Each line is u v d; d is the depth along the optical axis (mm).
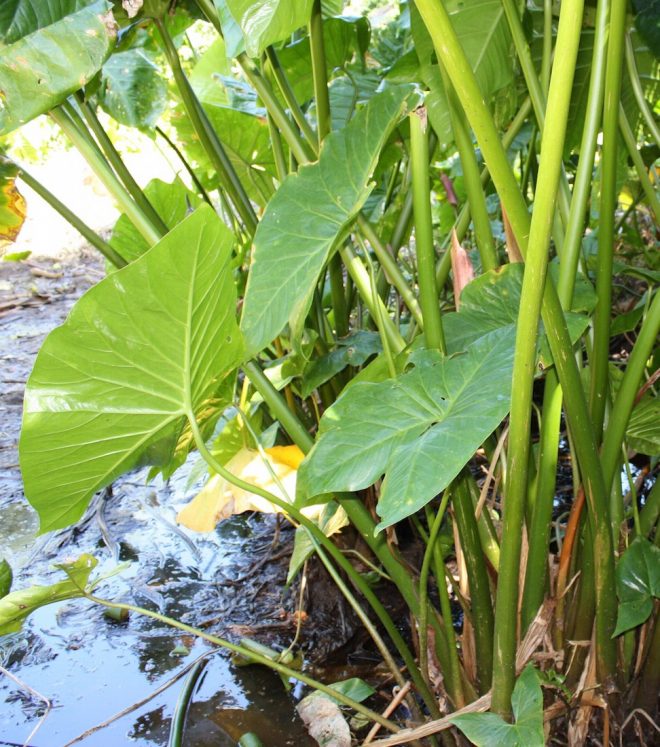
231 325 864
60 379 774
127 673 1268
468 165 969
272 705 1187
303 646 1330
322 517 1169
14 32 893
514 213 686
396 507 684
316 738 1093
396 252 1470
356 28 1502
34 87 897
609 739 1034
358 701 1118
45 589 921
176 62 1238
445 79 920
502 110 1373
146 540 1697
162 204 1394
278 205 928
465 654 1082
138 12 1150
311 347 1245
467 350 875
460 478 942
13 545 1658
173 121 1707
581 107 1489
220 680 1248
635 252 2305
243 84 1737
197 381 878
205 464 1380
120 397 823
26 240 4480
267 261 921
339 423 837
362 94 1839
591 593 994
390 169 1933
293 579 1508
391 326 1098
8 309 3527
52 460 838
